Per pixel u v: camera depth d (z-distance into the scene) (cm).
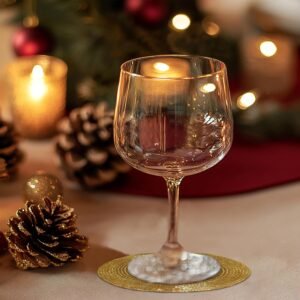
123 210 113
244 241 104
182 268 94
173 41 141
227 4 180
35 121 136
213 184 120
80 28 143
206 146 91
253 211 113
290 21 179
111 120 118
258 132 135
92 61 142
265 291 91
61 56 145
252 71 157
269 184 120
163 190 118
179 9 151
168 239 96
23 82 134
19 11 154
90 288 92
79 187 120
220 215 112
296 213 112
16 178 123
